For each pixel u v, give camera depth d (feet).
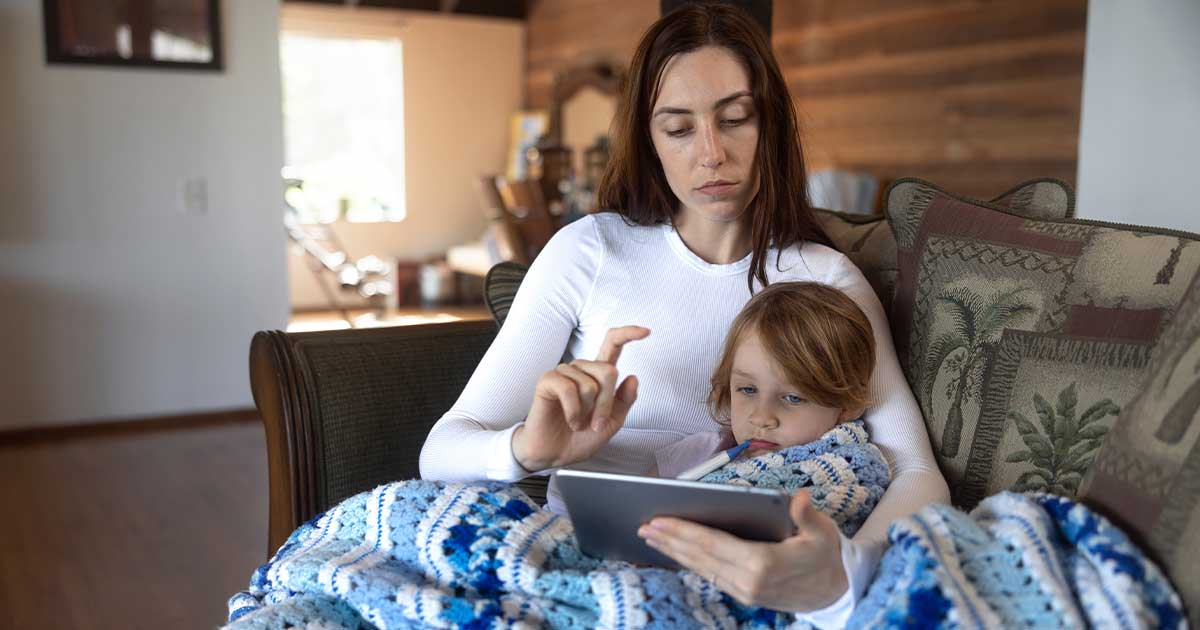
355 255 26.07
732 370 4.06
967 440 4.03
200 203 13.80
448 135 26.86
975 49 15.19
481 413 4.06
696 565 2.95
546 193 22.77
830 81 18.31
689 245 4.39
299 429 4.62
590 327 4.33
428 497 3.60
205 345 14.06
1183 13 8.04
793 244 4.43
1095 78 8.79
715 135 3.99
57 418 13.37
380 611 3.26
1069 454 3.71
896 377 4.12
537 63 26.89
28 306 13.09
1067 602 2.81
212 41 13.55
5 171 12.80
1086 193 8.97
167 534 9.70
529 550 3.37
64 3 12.82
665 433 4.32
